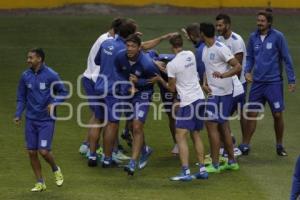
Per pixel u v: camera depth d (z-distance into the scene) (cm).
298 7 7600
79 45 6269
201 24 3278
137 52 3203
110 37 3422
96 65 3391
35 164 3008
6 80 5203
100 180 3175
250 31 6744
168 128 4128
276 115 3562
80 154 3588
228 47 3481
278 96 3559
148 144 3803
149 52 3547
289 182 3159
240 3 7644
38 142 2983
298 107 4641
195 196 2956
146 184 3120
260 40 3572
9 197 2928
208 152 3662
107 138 3334
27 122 2991
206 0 7656
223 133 3316
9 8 7475
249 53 3616
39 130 2977
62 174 3250
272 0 7612
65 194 2972
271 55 3550
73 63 5688
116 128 3338
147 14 7575
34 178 3194
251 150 3700
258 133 4041
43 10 7531
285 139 3912
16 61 5756
